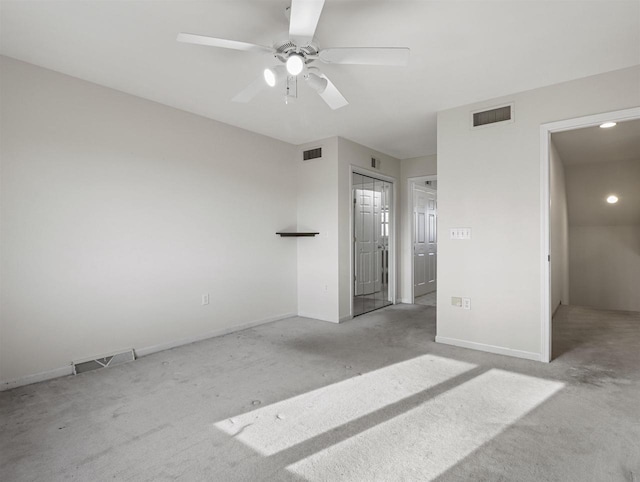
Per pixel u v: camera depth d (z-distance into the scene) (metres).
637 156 5.20
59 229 2.77
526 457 1.72
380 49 1.96
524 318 3.12
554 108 2.97
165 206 3.45
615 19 2.08
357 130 4.29
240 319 4.16
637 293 6.05
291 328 4.22
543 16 2.06
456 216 3.48
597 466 1.65
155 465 1.68
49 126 2.73
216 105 3.47
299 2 1.57
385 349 3.40
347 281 4.69
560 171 5.26
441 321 3.59
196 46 2.40
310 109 3.56
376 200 5.48
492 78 2.87
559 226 5.16
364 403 2.29
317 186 4.72
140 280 3.26
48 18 2.08
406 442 1.86
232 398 2.38
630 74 2.68
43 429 2.00
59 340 2.77
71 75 2.83
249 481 1.57
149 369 2.91
